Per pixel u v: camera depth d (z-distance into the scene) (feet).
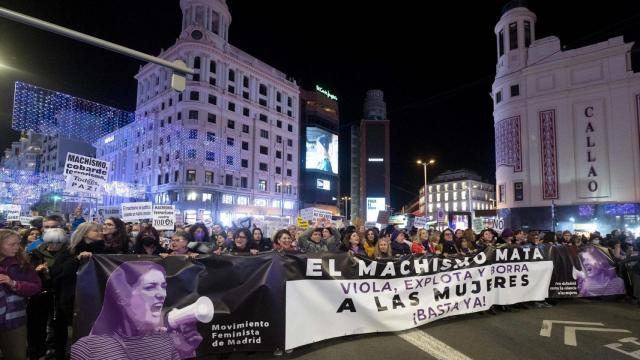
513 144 143.84
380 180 276.41
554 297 27.76
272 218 97.96
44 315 17.12
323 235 28.94
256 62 218.18
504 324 22.54
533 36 148.36
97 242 16.78
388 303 20.75
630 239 50.29
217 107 190.29
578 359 17.06
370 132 282.15
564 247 28.81
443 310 22.77
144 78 211.20
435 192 355.77
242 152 204.44
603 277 29.30
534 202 138.00
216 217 183.52
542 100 139.44
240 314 16.76
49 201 125.80
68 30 27.76
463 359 17.02
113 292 14.61
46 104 53.16
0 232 13.33
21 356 13.58
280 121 231.30
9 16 25.27
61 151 192.85
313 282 18.71
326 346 18.57
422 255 22.38
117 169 202.49
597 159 130.00
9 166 256.93
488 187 356.79
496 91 153.58
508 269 26.17
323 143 262.88
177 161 179.52
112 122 68.08
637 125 125.49
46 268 16.34
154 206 32.45
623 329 21.61
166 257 15.72
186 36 186.91
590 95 132.57
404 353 17.67
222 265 16.72
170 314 15.47
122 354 14.43
